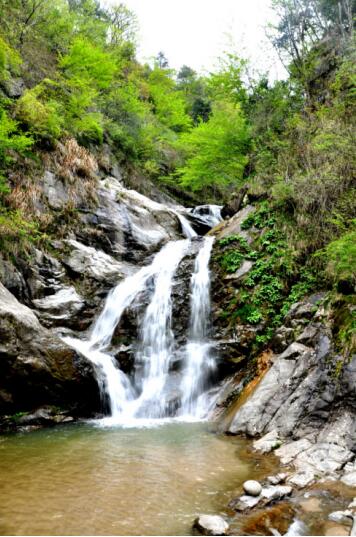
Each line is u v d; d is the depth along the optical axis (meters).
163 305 12.13
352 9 19.45
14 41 18.02
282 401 7.67
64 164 15.54
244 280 11.52
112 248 15.04
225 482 5.32
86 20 26.31
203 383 10.38
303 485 5.17
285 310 10.43
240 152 19.14
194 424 8.68
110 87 24.95
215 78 18.95
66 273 13.08
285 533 4.05
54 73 19.67
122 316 11.73
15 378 8.49
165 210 17.97
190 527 4.14
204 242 13.96
